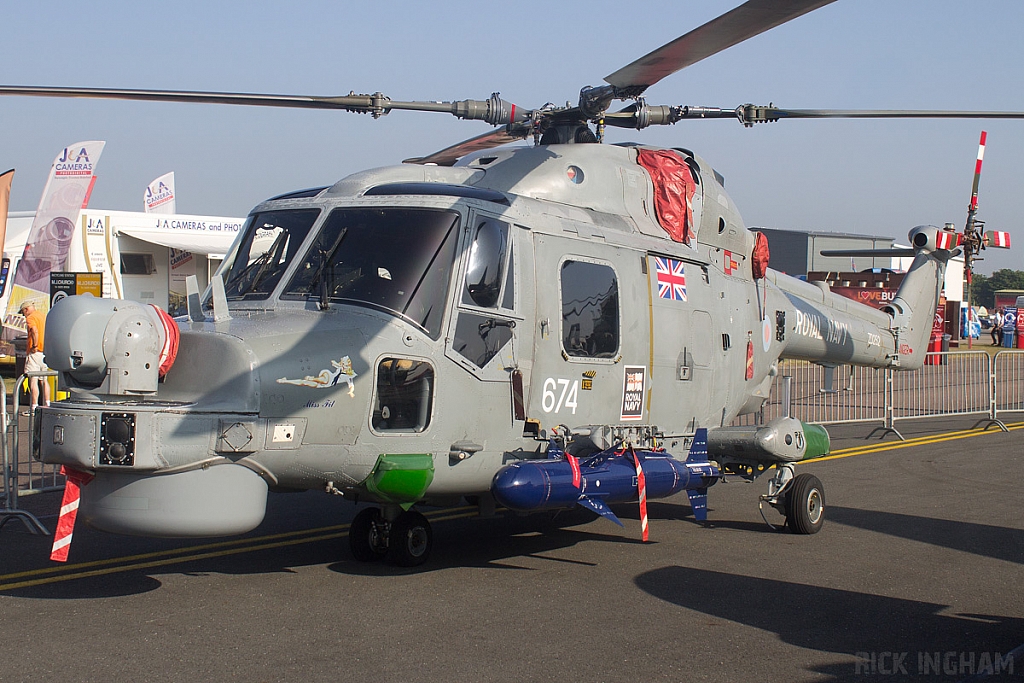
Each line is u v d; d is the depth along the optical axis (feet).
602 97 24.93
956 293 141.18
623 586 20.83
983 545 25.29
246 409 17.15
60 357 16.55
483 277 20.97
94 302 16.74
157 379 16.99
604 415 23.94
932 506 30.81
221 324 18.61
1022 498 32.24
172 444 16.60
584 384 23.27
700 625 18.04
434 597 19.70
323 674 15.15
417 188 21.47
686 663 15.90
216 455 17.08
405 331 19.39
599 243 24.17
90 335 16.49
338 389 18.19
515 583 20.94
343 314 19.27
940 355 59.21
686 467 24.44
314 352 18.12
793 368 77.77
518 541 25.43
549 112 25.94
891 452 43.57
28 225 67.67
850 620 18.51
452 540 25.43
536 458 22.12
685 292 26.86
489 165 24.59
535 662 15.85
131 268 67.26
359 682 14.83
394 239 20.44
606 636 17.29
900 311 41.98
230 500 17.37
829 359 37.40
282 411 17.56
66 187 59.36
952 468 38.93
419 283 19.95
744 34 21.42
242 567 22.06
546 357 22.27
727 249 29.58
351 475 18.94
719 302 28.60
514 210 22.27
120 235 66.28
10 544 24.27
